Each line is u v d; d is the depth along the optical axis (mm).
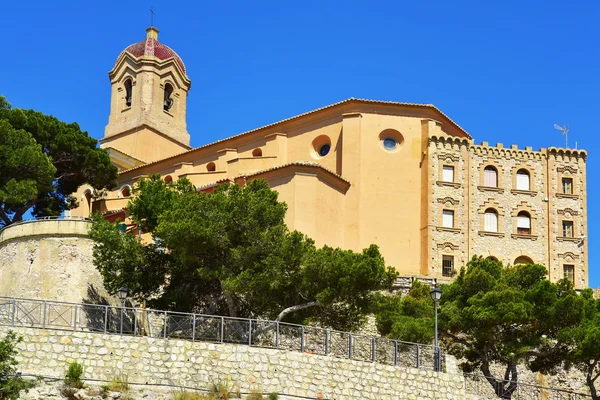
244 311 45844
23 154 57219
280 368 38812
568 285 51156
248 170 72438
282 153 73750
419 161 71750
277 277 43562
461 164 72000
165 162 80625
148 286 46312
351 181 70062
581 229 72750
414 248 69938
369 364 40719
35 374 35750
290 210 65312
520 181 73188
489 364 53781
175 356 37719
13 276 47469
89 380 36344
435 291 43750
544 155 74000
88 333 37031
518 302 48062
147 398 36406
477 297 49500
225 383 37875
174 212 45031
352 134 71000
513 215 72000
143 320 38719
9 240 48500
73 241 47156
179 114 92688
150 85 90375
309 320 45531
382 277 44656
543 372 50250
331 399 39219
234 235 45375
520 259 71500
